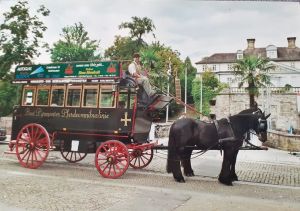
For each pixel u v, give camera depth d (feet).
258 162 51.26
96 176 34.94
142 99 35.81
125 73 36.19
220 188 30.45
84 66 37.68
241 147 33.04
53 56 184.24
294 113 154.71
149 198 24.94
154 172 38.55
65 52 183.93
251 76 134.10
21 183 29.27
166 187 30.14
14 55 91.61
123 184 30.66
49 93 39.88
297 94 155.33
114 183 31.01
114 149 34.27
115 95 36.06
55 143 39.04
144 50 166.81
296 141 66.44
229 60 249.55
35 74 40.81
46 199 23.93
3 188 26.94
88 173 36.63
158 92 37.47
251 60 135.23
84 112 37.50
